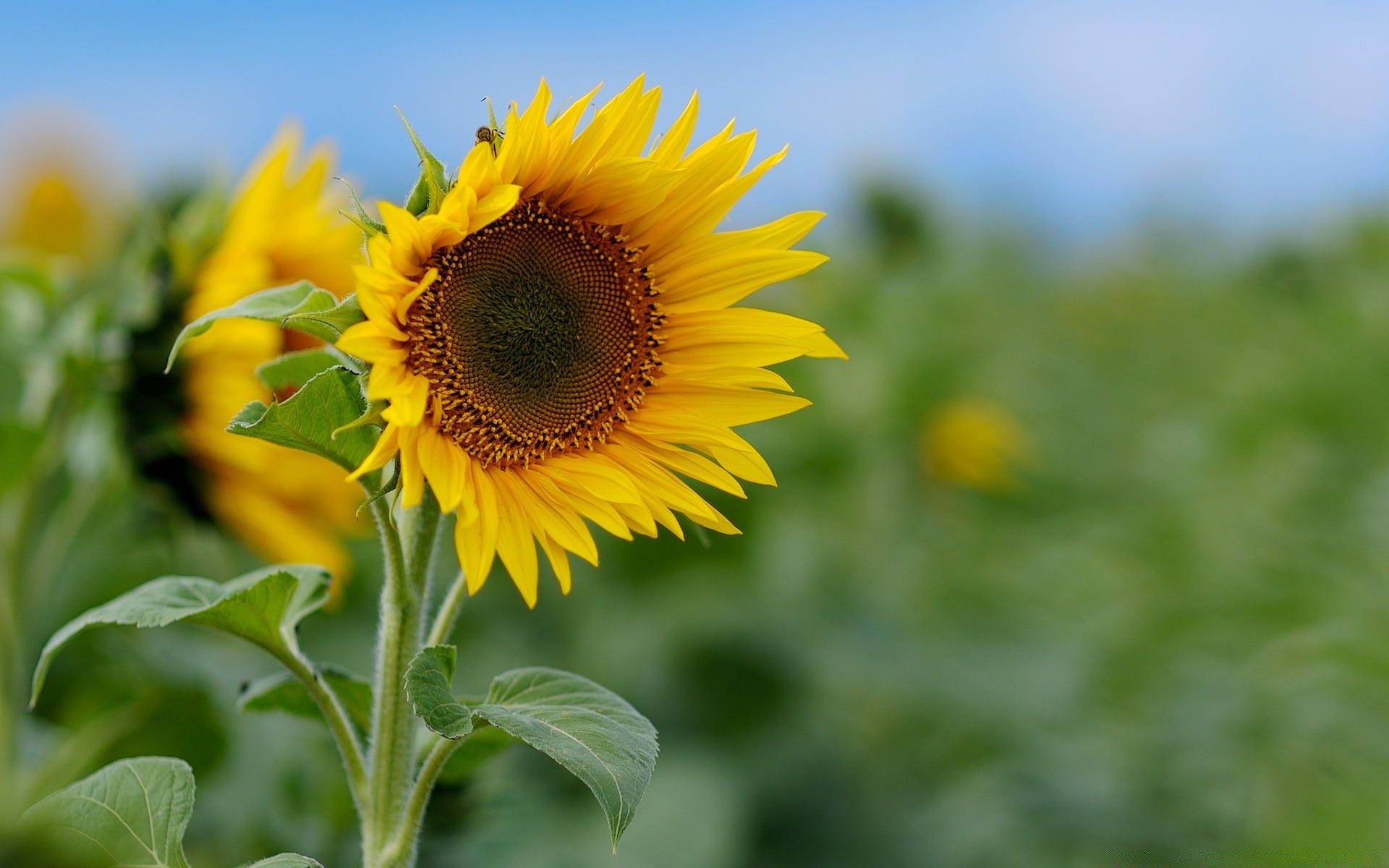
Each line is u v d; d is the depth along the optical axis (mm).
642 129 1951
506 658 4582
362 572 4594
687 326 2062
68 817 1557
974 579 6188
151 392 3176
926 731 4969
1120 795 4547
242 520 3338
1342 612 5215
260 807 3000
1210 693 4965
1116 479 8492
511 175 1838
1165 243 12648
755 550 4879
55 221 6812
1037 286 12109
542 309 1932
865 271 7891
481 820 2611
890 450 6656
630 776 1489
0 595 3010
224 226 3238
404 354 1759
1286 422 7340
